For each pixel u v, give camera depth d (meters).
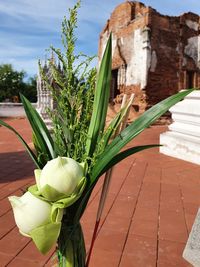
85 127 1.34
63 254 1.34
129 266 2.78
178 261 2.87
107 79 1.32
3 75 37.91
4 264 2.81
